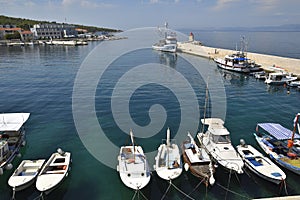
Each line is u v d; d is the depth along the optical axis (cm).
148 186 1936
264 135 2753
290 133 2434
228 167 2039
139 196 1862
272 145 2442
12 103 4047
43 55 10781
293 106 4059
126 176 1862
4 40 16500
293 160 2148
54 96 4453
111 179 2080
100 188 1970
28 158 2375
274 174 1959
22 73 6662
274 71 6356
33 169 2017
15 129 2392
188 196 1877
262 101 4331
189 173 2098
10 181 1814
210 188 1956
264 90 5112
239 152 2320
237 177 2078
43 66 7838
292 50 12225
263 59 7762
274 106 4044
